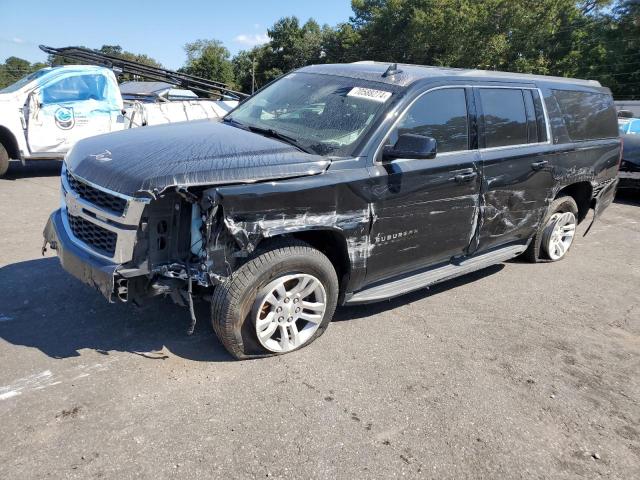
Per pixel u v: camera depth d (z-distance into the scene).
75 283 4.62
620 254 6.93
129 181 3.09
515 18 37.41
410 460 2.80
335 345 3.94
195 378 3.37
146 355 3.59
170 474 2.56
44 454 2.63
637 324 4.78
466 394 3.44
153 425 2.90
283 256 3.41
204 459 2.68
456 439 3.00
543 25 37.41
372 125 3.85
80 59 11.20
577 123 5.74
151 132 3.99
